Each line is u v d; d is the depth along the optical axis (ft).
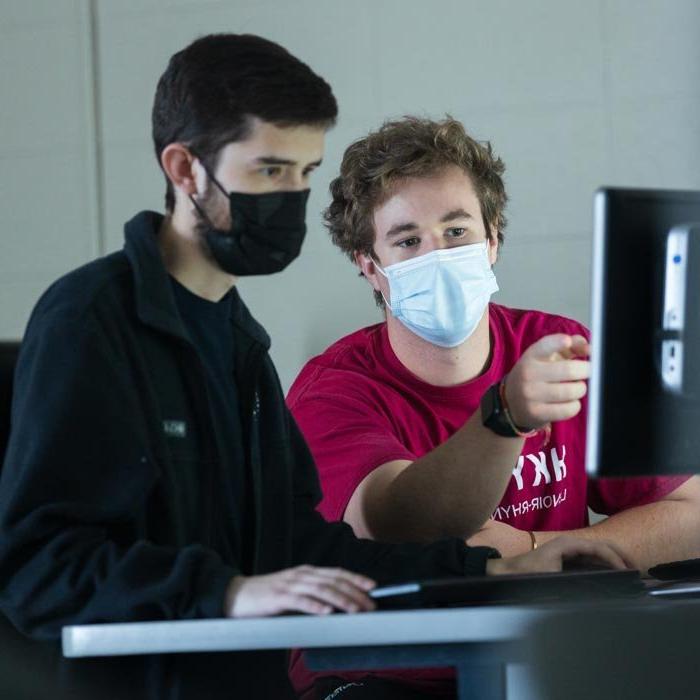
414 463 12.87
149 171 23.75
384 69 22.95
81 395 9.46
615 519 15.08
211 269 10.85
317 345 22.95
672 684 8.09
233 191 10.32
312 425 14.98
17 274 24.09
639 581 10.16
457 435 12.50
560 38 22.39
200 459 10.40
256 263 10.48
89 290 9.98
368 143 15.58
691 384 8.52
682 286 8.50
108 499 9.46
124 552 9.23
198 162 10.44
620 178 22.18
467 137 15.52
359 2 23.03
